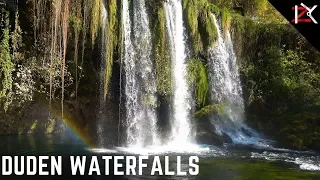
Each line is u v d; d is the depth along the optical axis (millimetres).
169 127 16250
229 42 18984
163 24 16234
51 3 13805
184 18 17438
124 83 15422
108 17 14695
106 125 16047
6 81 13812
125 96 15492
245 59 19547
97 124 16312
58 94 16391
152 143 15617
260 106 18609
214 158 12203
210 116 16859
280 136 16375
